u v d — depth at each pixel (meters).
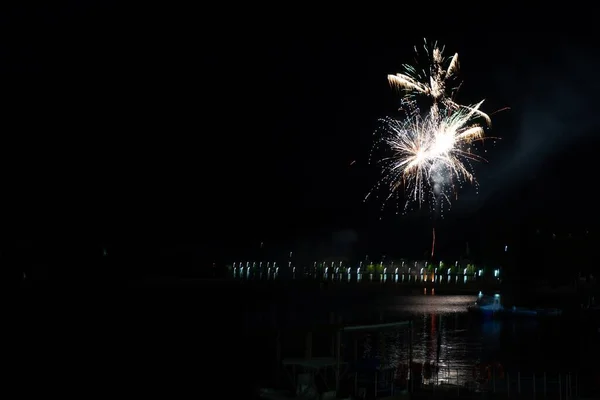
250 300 102.94
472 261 137.00
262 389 35.22
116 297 99.44
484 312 85.06
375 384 34.12
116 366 48.41
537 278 112.19
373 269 141.50
